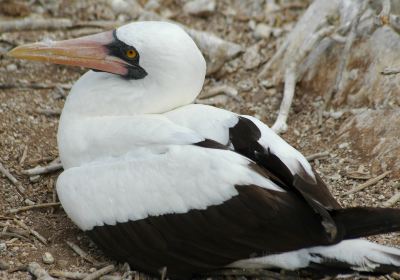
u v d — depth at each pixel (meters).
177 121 11.98
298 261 10.94
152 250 11.45
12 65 17.38
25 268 11.73
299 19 17.89
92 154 12.12
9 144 14.97
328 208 10.98
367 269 10.60
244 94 17.08
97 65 12.82
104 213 11.63
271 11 19.45
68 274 11.59
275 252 10.94
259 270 11.54
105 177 11.67
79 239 12.67
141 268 11.70
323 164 14.74
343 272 10.81
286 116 15.97
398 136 14.63
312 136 15.62
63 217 13.27
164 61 12.35
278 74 17.17
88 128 12.30
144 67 12.52
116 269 11.89
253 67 17.80
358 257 10.60
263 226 10.84
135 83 12.70
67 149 12.42
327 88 16.39
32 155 14.82
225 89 17.05
